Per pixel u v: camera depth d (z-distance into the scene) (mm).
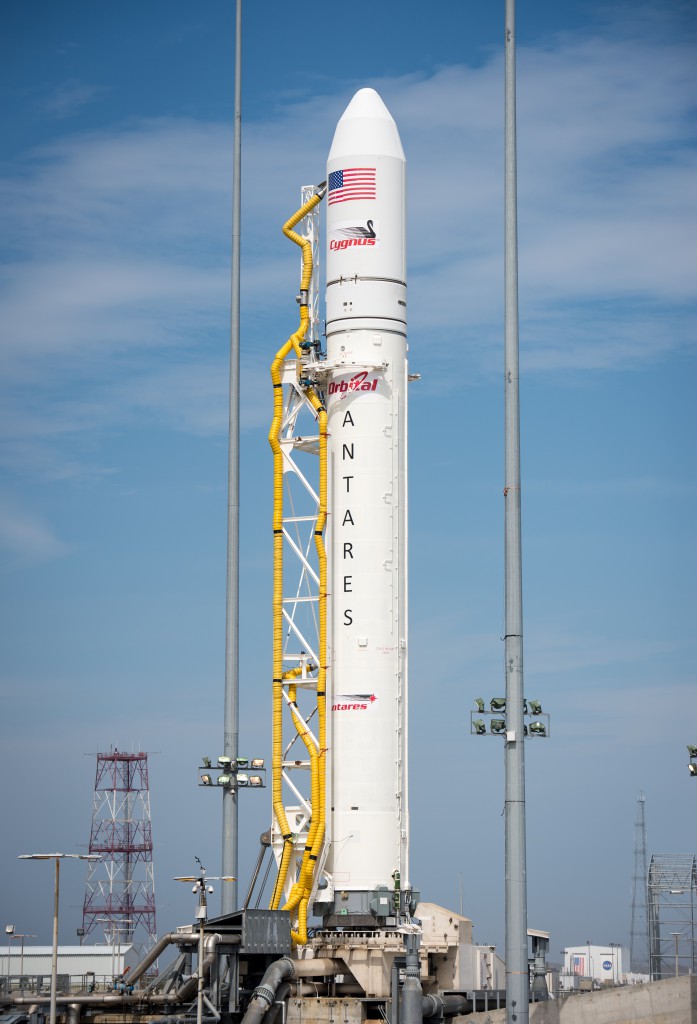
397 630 86562
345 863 84375
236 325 92938
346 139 89562
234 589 90250
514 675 76812
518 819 75688
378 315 88125
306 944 83188
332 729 85875
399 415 88062
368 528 86688
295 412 90188
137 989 84375
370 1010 81500
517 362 79812
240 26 96188
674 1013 82062
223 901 85938
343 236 88812
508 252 80938
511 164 81875
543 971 89750
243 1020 75000
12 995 85625
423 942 88250
